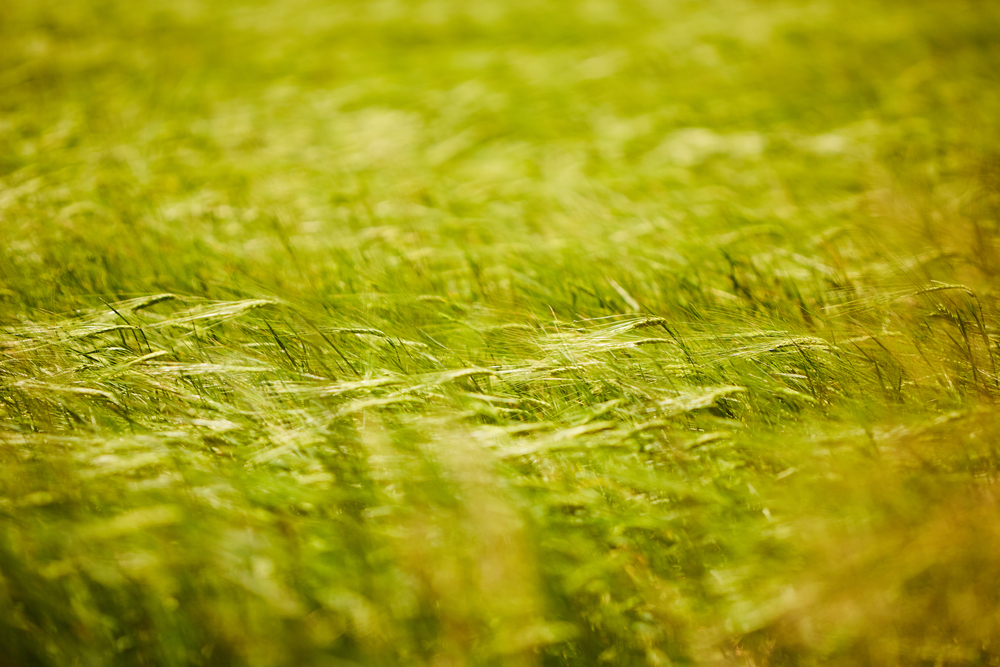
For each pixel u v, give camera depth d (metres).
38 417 4.95
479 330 5.08
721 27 10.10
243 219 5.51
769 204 5.60
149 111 7.15
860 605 4.77
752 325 5.05
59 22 10.36
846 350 5.00
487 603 4.76
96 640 4.75
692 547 4.84
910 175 5.61
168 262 5.30
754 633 4.80
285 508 4.86
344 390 4.94
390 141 6.62
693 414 4.95
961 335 5.03
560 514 4.86
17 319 5.11
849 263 5.28
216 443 4.93
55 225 5.40
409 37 10.59
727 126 6.91
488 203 5.70
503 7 12.07
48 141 5.89
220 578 4.78
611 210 5.57
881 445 4.88
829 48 8.82
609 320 5.13
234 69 8.92
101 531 4.77
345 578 4.79
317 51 9.89
